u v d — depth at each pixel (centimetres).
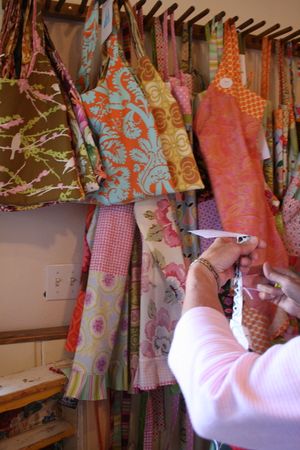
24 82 101
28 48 105
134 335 117
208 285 65
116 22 111
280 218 132
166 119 114
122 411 124
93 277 111
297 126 144
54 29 120
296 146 140
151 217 114
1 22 112
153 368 113
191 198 124
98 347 109
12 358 114
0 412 97
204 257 71
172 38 123
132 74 111
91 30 112
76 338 115
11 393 98
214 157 120
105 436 123
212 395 46
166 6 136
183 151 114
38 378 107
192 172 113
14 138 101
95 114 108
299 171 135
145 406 122
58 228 124
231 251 73
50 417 112
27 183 102
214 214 126
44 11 116
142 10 129
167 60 124
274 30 141
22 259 120
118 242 113
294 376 42
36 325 122
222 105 122
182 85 122
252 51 148
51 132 103
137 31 114
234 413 45
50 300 123
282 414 42
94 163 104
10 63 103
